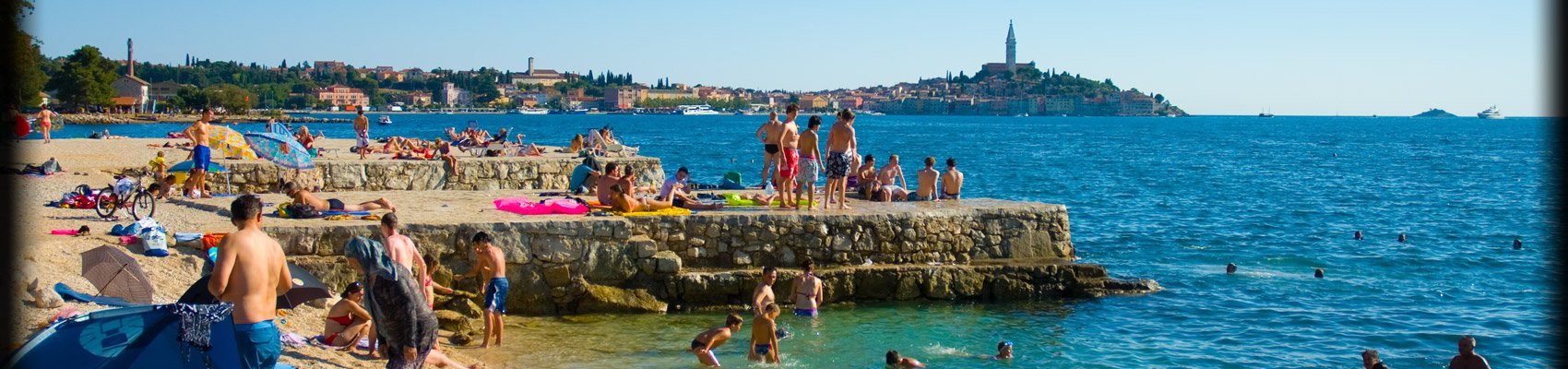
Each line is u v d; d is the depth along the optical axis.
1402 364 14.90
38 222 16.11
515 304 16.42
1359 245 27.08
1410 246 26.98
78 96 121.50
